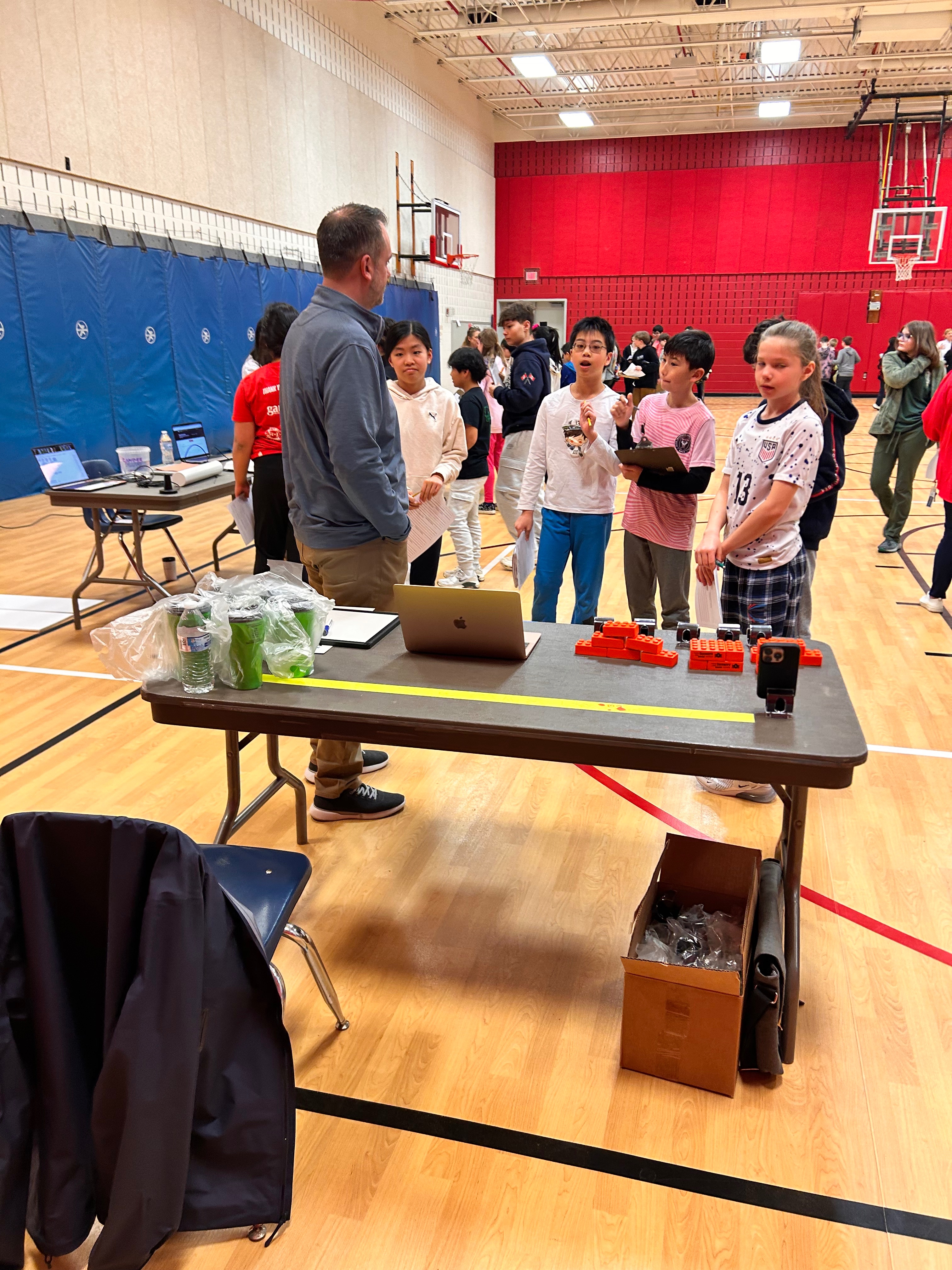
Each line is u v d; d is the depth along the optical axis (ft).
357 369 7.06
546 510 11.60
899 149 59.57
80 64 26.00
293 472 7.80
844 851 8.35
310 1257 4.63
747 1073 5.81
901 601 16.39
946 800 9.27
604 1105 5.57
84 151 26.45
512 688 6.20
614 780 9.95
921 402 18.79
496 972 6.81
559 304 67.72
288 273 37.78
